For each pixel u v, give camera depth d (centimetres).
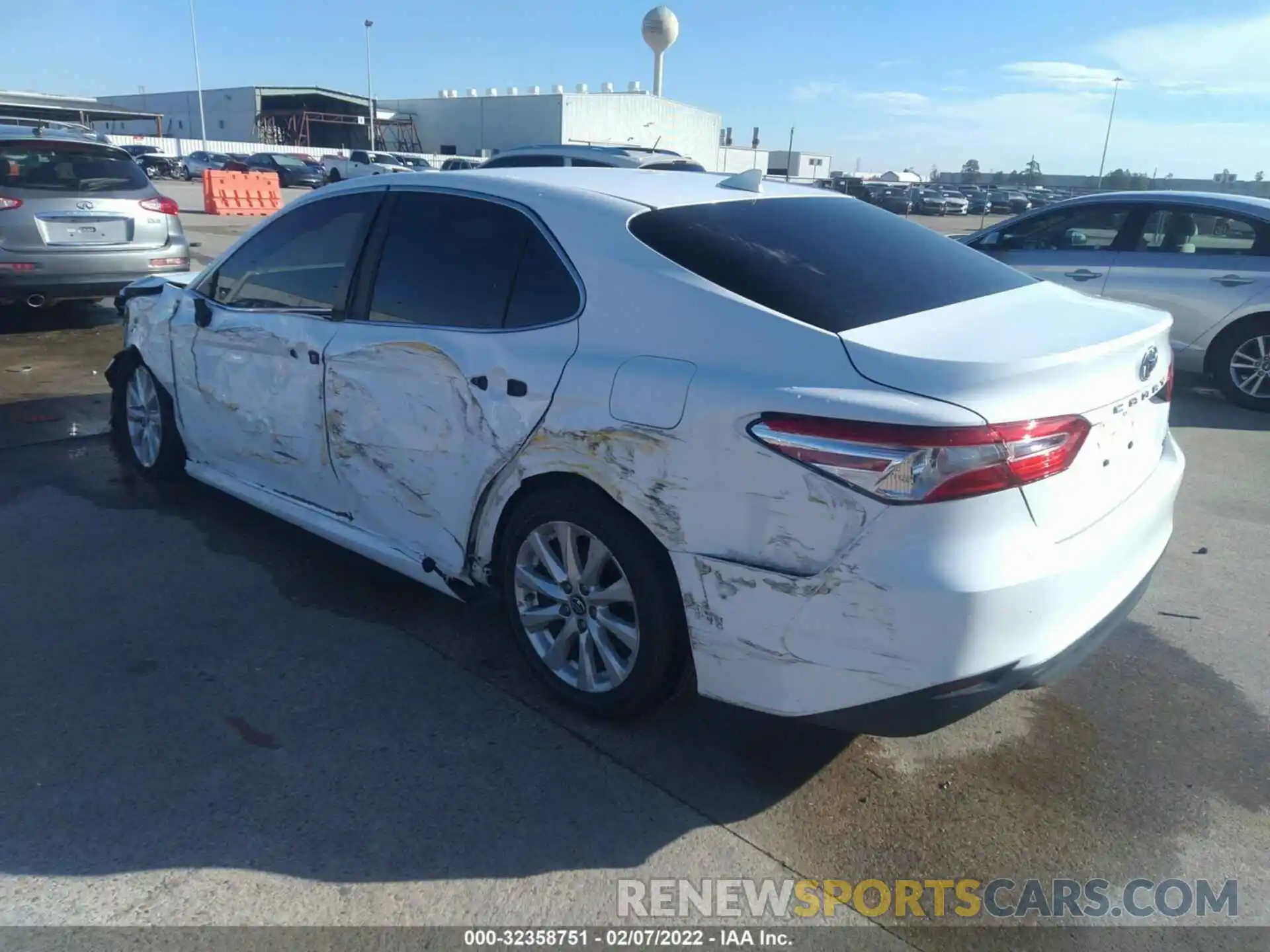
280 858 262
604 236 310
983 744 322
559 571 323
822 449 248
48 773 292
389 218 378
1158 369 306
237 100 6538
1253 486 580
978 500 241
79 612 389
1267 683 362
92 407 675
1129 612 298
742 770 304
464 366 331
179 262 916
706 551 273
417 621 391
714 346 277
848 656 255
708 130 5762
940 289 310
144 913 243
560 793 291
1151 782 304
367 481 379
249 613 393
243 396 436
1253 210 762
